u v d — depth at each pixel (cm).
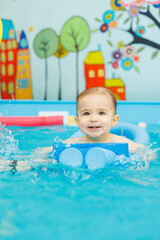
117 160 124
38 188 91
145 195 84
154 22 541
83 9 586
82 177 103
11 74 639
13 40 637
